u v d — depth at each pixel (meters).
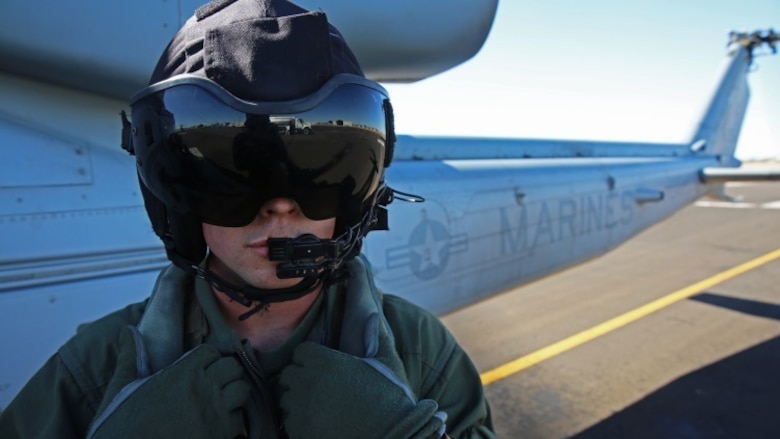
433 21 2.30
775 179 5.07
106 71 1.73
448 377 0.78
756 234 10.54
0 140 1.67
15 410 0.69
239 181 0.56
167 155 0.58
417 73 2.54
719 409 3.43
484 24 2.44
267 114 0.54
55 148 1.76
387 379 0.61
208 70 0.56
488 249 3.20
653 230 11.78
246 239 0.60
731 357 4.27
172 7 1.80
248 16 0.58
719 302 5.90
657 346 4.57
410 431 0.56
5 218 1.66
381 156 0.66
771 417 3.32
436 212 2.91
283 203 0.58
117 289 1.84
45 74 1.71
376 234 2.64
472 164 3.35
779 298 5.98
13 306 1.65
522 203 3.43
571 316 5.51
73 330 1.74
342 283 0.75
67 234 1.76
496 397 3.63
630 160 4.83
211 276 0.65
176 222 0.64
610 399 3.58
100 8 1.68
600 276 7.43
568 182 3.90
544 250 3.63
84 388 0.66
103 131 1.87
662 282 6.94
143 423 0.54
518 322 5.33
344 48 0.68
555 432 3.18
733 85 7.47
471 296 3.17
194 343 0.68
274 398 0.66
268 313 0.70
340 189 0.60
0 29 1.56
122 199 1.89
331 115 0.58
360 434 0.57
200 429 0.56
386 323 0.71
